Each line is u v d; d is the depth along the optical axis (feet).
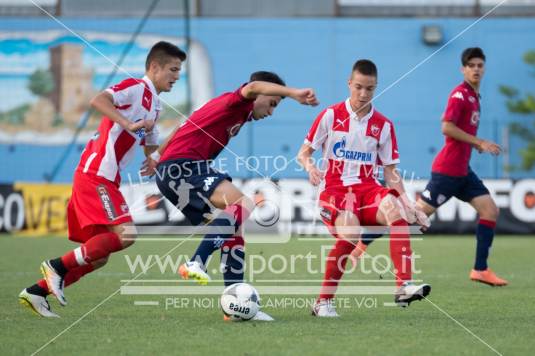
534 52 222.69
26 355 49.67
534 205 162.91
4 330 58.18
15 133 222.48
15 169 222.48
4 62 224.33
